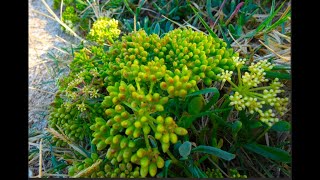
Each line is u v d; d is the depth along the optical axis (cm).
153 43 12
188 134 13
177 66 12
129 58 12
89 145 13
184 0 18
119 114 11
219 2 17
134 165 11
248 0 17
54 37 19
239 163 12
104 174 11
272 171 12
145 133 10
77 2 19
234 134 11
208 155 12
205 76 12
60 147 14
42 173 12
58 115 13
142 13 19
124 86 11
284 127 11
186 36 13
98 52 14
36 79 17
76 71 14
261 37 16
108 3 19
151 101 10
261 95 11
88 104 13
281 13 17
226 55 12
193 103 11
